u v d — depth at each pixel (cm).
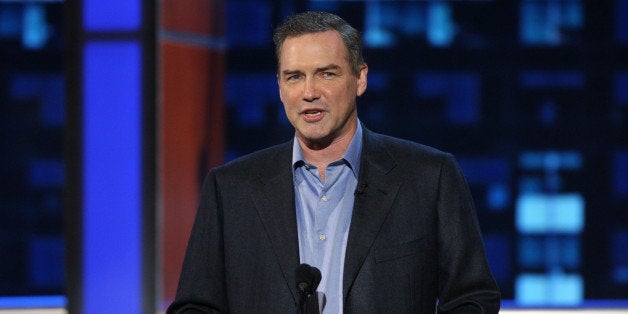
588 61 3284
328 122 576
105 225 1006
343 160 604
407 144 629
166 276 1084
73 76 1005
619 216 3334
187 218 1184
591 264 3359
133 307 1005
